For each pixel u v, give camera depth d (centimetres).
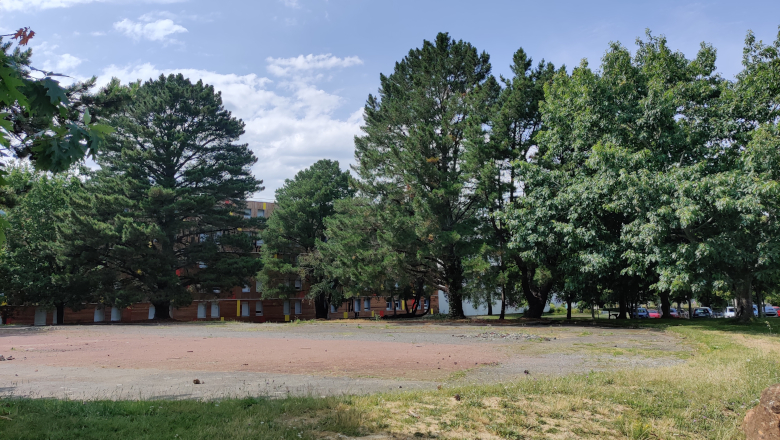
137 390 872
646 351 1443
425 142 3391
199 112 4750
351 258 3688
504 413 660
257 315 6312
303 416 628
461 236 3278
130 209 4347
